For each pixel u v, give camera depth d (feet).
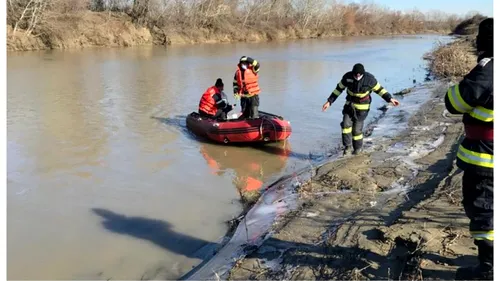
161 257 17.13
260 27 181.27
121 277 15.98
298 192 21.42
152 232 19.16
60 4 124.98
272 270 14.42
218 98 35.50
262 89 55.57
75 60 90.84
